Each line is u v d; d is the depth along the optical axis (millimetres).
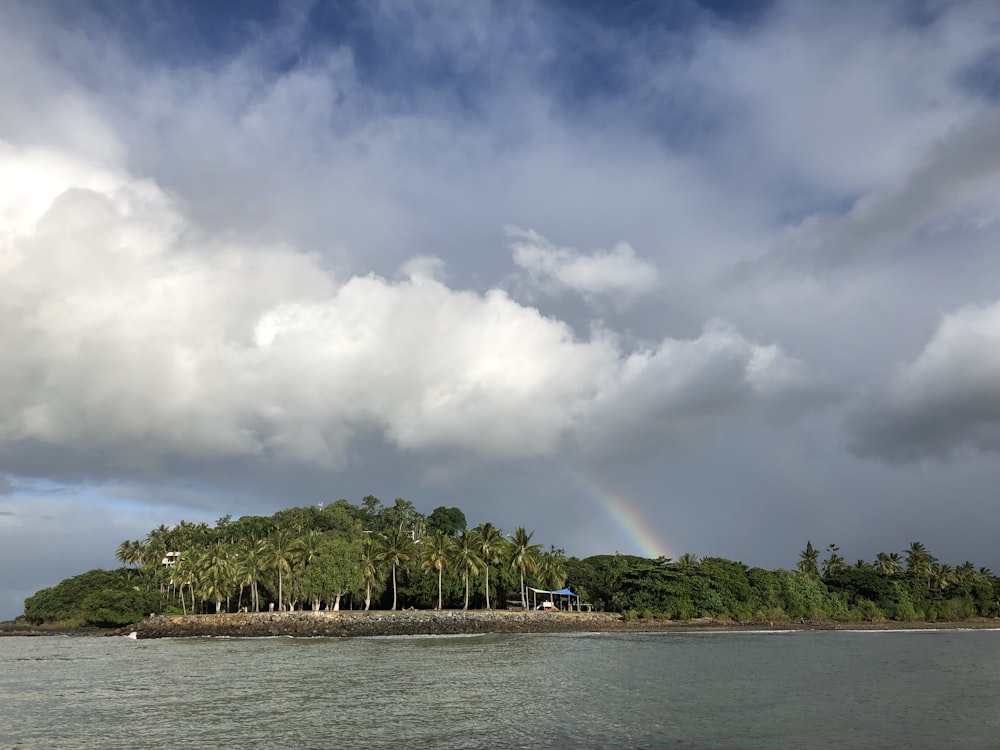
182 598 175000
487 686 62406
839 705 53719
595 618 149625
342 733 43938
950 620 191000
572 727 45594
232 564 159125
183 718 48656
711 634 135625
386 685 63000
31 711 51812
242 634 134250
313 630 131000
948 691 60906
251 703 54094
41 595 194125
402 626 132500
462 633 134375
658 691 59938
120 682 66875
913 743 41938
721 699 56000
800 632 146250
